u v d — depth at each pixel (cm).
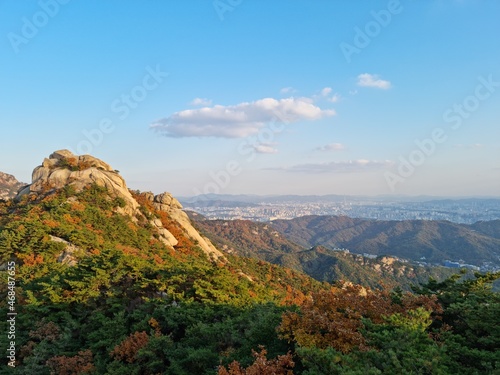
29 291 2519
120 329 2123
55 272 2947
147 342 1838
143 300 2538
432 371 1018
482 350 1187
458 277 1883
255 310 2050
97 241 3847
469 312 1453
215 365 1590
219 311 2231
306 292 5888
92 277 2544
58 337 2177
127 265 2772
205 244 6244
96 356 1931
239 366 1319
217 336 1847
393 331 1264
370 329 1361
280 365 1209
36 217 4028
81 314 2422
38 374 1905
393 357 1038
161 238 5191
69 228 3881
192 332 1917
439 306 1543
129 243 4381
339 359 1095
